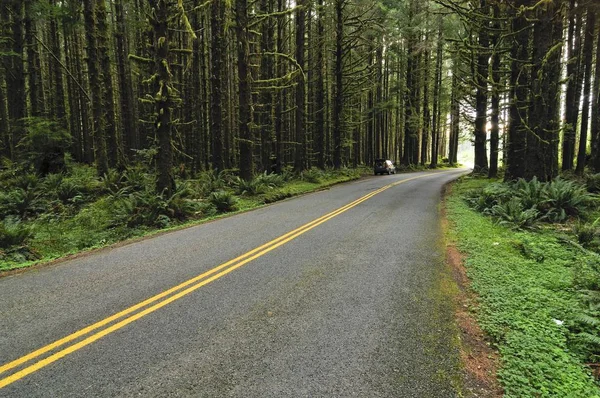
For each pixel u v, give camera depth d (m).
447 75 37.38
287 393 2.94
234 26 18.02
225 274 5.88
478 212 12.40
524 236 8.65
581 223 9.46
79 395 2.89
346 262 6.60
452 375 3.24
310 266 6.34
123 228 10.94
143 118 27.39
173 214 11.83
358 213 12.12
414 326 4.16
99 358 3.43
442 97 35.50
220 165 20.64
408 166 43.44
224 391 2.97
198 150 26.55
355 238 8.49
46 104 29.95
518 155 15.05
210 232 9.25
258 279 5.66
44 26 29.30
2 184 14.93
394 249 7.53
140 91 30.11
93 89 16.19
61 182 15.27
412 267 6.36
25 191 13.70
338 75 27.45
